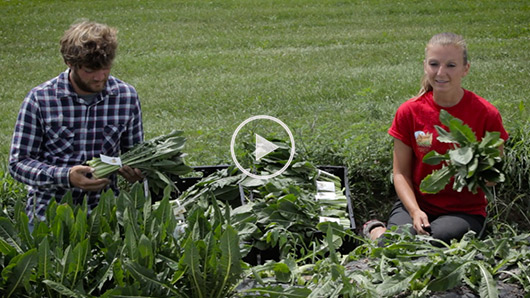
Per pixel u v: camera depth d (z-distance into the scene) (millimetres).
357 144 5359
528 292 2725
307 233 3717
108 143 3943
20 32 14109
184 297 2598
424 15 14930
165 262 2658
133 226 2711
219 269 2574
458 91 4035
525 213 4746
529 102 7859
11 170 3809
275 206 3799
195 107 8859
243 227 3240
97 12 16000
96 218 2795
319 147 5195
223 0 17062
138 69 11430
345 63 11297
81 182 3723
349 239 3627
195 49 12945
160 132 7492
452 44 3934
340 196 4238
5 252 2574
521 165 4832
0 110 9086
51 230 2791
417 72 10047
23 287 2514
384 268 2850
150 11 16078
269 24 14758
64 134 3861
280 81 10086
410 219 4090
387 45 12531
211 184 4332
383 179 5082
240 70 11180
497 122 4012
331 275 2709
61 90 3816
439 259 2852
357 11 15516
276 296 2672
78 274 2596
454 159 3156
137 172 3934
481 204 4055
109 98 3922
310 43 13086
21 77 11023
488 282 2686
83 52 3516
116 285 2592
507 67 10141
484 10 15031
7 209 4582
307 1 16750
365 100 8344
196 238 2736
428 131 4051
